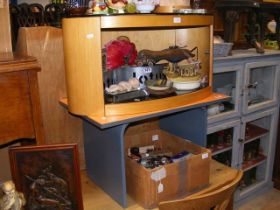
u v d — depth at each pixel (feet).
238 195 7.66
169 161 4.24
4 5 3.37
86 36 3.29
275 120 7.84
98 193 4.15
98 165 4.23
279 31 7.45
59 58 4.13
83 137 4.58
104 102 3.51
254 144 8.07
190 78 4.22
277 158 8.29
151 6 3.61
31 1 4.54
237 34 7.34
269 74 7.50
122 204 3.82
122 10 3.54
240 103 6.72
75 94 3.54
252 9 6.56
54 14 4.25
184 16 3.80
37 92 3.00
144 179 3.66
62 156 3.26
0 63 2.72
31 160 3.22
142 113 3.64
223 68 6.02
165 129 5.24
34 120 3.03
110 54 3.83
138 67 4.10
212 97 4.39
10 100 2.85
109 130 3.76
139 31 4.73
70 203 3.35
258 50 6.68
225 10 6.39
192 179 4.00
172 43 5.10
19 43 3.99
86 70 3.39
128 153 4.71
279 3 7.07
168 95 3.96
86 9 3.53
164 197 3.79
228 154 7.12
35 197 3.28
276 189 8.50
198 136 4.63
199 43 4.66
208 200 3.37
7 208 2.82
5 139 2.89
